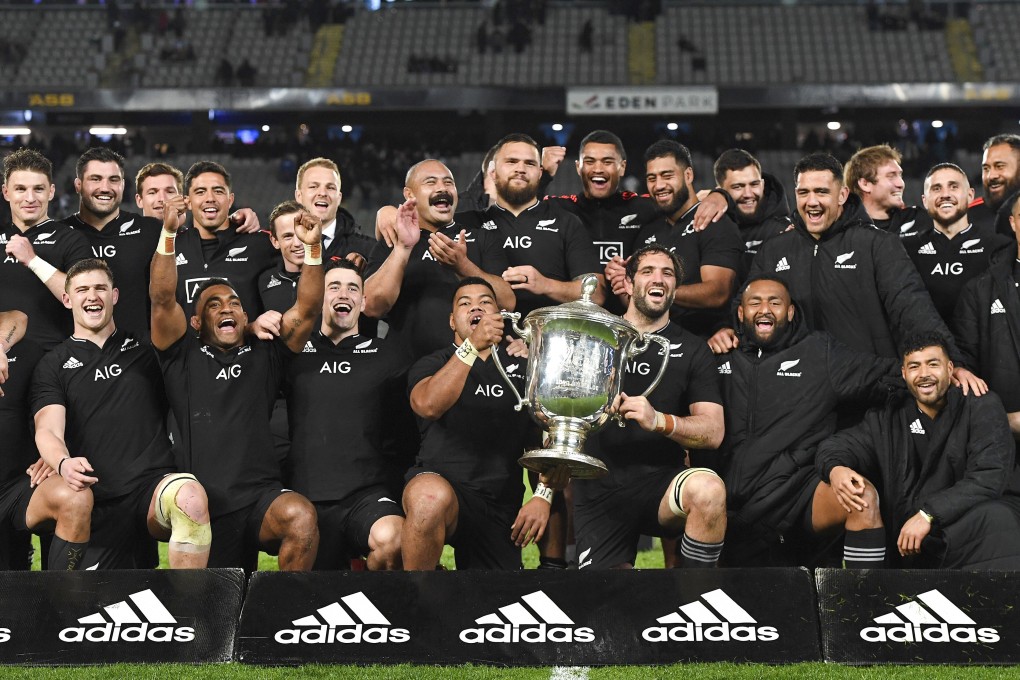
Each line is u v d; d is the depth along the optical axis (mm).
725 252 20188
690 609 13891
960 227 19516
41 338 18750
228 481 16250
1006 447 15836
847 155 89312
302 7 97062
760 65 91312
